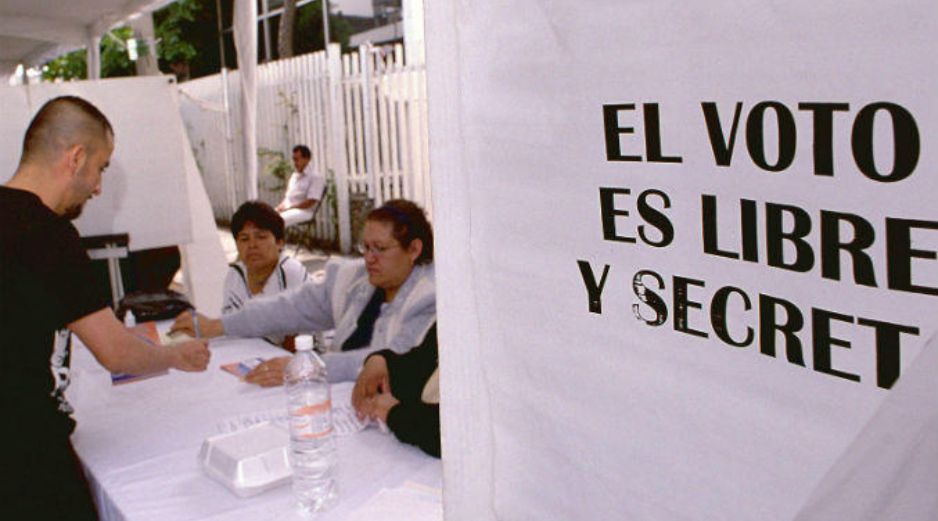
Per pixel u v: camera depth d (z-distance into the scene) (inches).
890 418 14.2
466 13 22.5
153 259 188.7
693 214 17.0
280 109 360.2
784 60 14.6
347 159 323.6
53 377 71.2
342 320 109.0
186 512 62.3
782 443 16.0
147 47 235.9
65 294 70.2
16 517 65.8
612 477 20.3
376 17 622.2
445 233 25.0
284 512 61.5
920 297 13.5
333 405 84.7
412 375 80.9
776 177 15.2
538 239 21.4
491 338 24.0
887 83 13.2
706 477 17.7
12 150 162.6
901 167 13.3
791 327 15.5
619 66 17.9
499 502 24.7
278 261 127.6
